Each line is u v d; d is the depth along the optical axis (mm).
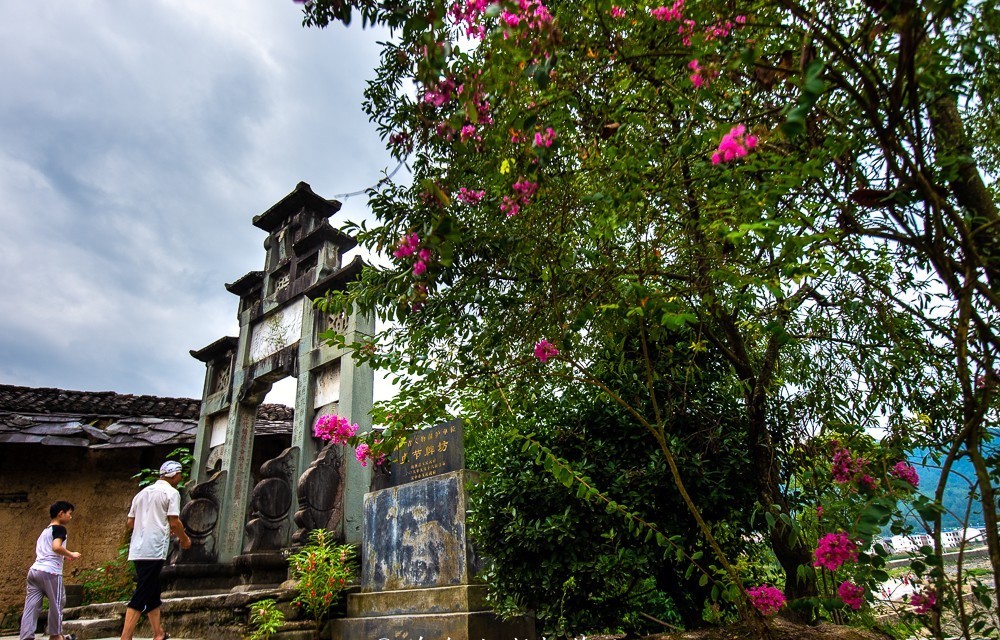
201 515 8609
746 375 3254
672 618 4559
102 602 9328
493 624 5121
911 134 1795
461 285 2908
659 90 2375
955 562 2689
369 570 6406
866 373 2914
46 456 10500
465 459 6211
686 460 3568
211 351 10688
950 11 1655
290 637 5738
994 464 2111
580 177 2574
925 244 1927
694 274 2504
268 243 10336
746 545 3986
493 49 1986
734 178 2299
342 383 7785
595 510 3695
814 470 2893
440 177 2904
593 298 2543
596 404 3932
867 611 2908
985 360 1947
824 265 2131
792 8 1769
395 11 1855
